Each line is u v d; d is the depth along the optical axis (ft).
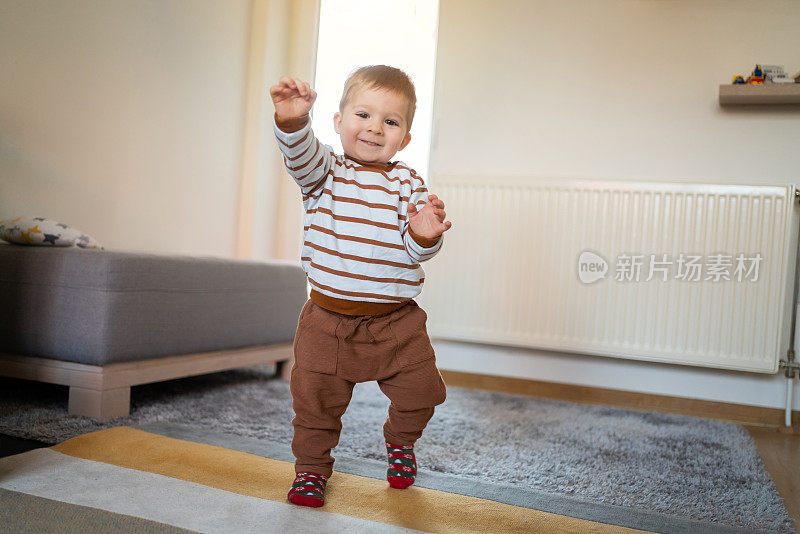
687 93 8.15
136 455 4.62
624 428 6.77
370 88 4.16
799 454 6.29
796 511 4.50
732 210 7.61
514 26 8.82
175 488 4.02
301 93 3.74
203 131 9.59
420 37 9.64
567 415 7.27
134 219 8.50
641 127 8.30
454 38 9.07
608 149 8.41
